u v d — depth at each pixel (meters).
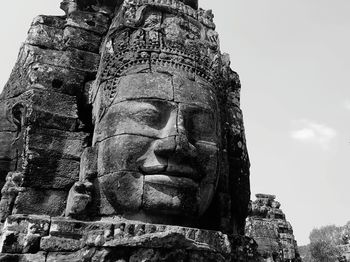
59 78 4.58
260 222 14.42
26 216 3.59
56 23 5.06
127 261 3.38
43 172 4.02
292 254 15.43
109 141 3.90
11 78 4.95
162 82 4.04
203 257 3.62
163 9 4.64
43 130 4.17
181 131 3.82
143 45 4.24
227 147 4.97
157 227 3.51
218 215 4.40
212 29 4.97
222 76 4.77
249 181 5.08
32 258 3.38
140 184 3.71
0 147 4.45
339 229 25.14
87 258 3.40
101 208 3.85
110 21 5.32
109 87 4.20
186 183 3.76
